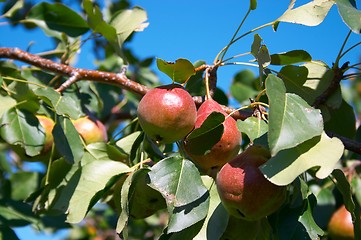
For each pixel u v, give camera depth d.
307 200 0.76
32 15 1.17
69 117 0.92
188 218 0.70
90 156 0.91
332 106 0.89
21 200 1.08
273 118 0.66
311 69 0.91
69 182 0.86
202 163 0.75
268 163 0.66
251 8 0.83
